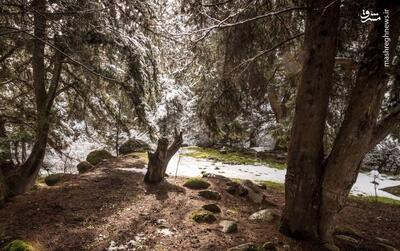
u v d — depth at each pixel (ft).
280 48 22.02
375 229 21.68
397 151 43.45
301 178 15.93
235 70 20.67
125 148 40.81
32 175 21.83
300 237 16.24
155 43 25.11
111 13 21.56
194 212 18.63
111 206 18.98
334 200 15.44
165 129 41.60
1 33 16.05
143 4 22.81
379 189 33.04
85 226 16.14
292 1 19.84
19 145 22.98
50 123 23.02
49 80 26.50
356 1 14.14
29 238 14.21
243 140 50.06
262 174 34.19
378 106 14.15
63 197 20.12
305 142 15.70
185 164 35.81
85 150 46.24
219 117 21.97
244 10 18.84
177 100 40.93
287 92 29.43
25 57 24.34
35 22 18.72
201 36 19.60
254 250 14.26
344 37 18.69
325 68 15.29
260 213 19.38
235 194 23.76
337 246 17.33
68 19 19.43
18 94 24.81
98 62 22.65
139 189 22.30
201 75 21.56
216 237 15.83
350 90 20.66
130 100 25.31
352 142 14.46
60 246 13.88
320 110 15.47
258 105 24.44
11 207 18.19
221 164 37.76
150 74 24.41
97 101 27.53
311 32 15.46
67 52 20.65
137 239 15.17
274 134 40.78
